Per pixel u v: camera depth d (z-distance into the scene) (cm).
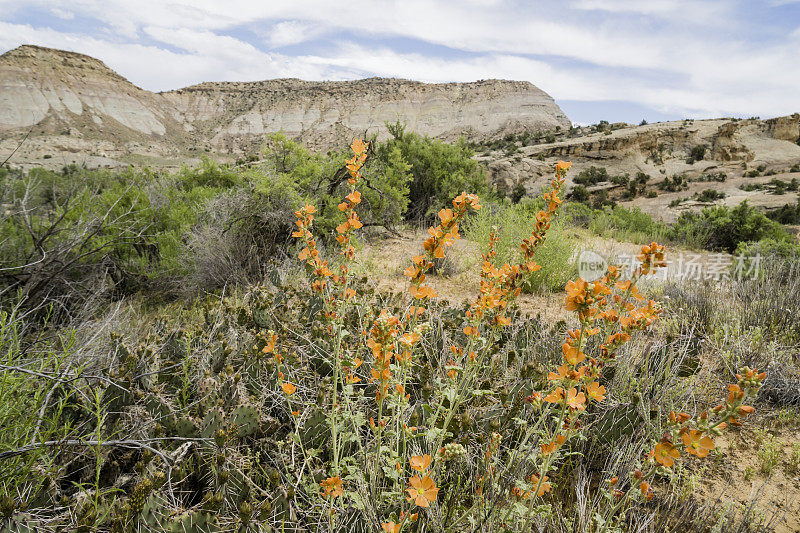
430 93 16450
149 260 618
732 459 266
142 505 149
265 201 649
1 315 231
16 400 188
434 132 15125
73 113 13825
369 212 875
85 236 496
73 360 249
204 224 637
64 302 434
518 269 192
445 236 157
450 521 179
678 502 220
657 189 5403
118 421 228
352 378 186
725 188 5303
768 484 244
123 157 11075
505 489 182
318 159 874
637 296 180
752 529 202
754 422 304
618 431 239
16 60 14262
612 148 5934
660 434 208
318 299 328
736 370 338
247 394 255
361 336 265
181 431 215
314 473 182
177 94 17775
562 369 143
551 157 5941
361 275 487
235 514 174
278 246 623
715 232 1273
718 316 436
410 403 253
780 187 4812
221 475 174
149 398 224
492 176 3494
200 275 561
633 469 214
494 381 272
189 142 15525
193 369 277
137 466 193
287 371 247
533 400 179
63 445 186
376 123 15462
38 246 451
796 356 383
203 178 902
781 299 459
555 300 530
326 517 169
